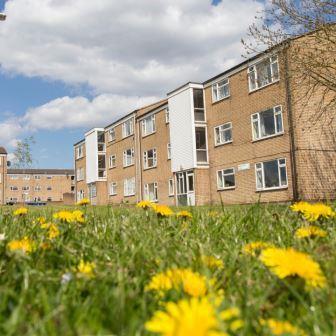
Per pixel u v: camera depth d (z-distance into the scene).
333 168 23.70
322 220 2.85
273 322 1.08
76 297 1.48
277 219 3.21
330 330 1.18
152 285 1.42
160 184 38.91
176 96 34.75
